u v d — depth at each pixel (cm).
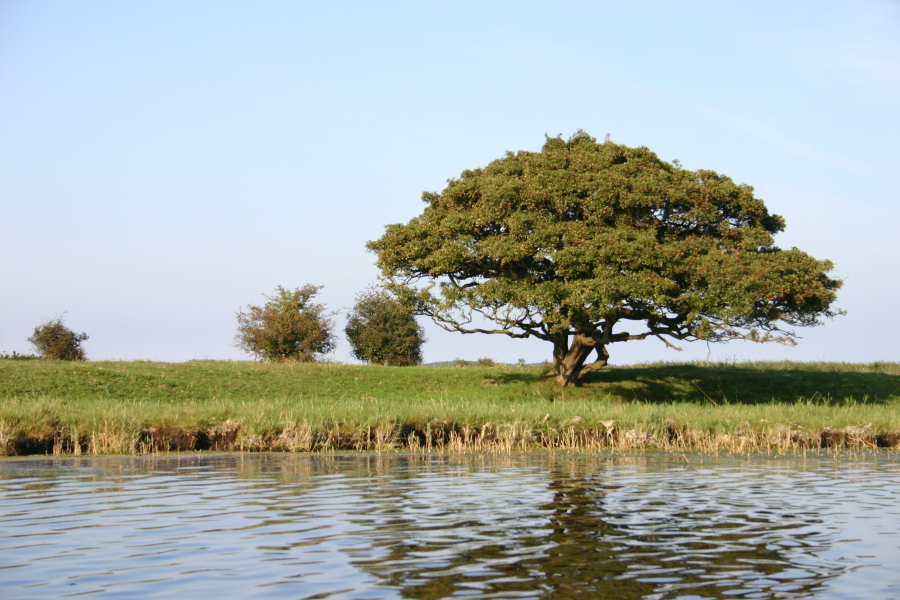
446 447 2283
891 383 4197
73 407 2358
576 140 3653
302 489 1357
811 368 4681
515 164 3438
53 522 1039
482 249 3234
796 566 822
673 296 3136
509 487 1391
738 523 1048
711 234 3372
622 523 1045
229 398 3228
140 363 3906
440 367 4353
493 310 3192
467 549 888
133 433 2103
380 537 948
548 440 2336
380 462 1845
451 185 3719
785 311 3228
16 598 692
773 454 2120
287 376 3775
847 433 2445
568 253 3019
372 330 5616
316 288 5466
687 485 1429
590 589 733
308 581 754
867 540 946
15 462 1814
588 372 3759
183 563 818
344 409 2480
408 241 3456
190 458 1922
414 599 696
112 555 853
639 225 3178
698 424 2452
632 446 2281
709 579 770
